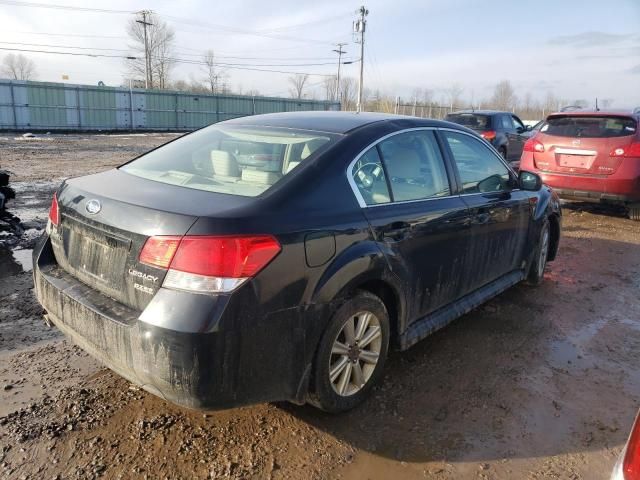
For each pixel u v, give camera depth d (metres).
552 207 5.28
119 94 33.94
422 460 2.68
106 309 2.54
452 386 3.38
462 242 3.75
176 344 2.27
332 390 2.86
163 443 2.71
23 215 7.73
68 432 2.76
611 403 3.27
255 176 2.85
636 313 4.77
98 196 2.75
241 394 2.43
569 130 8.59
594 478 2.60
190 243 2.32
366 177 3.09
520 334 4.21
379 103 48.81
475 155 4.19
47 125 30.98
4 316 4.18
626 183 8.04
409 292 3.29
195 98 37.97
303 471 2.56
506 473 2.61
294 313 2.54
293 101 44.06
